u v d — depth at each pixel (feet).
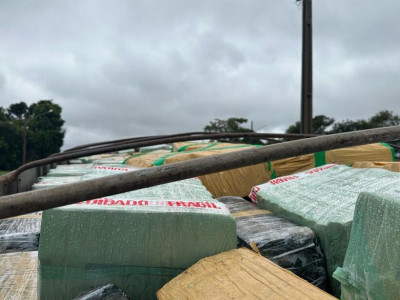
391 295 4.32
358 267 4.84
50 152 197.98
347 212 7.25
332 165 12.69
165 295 5.58
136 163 18.89
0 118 201.77
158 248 6.15
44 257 5.90
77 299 5.63
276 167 15.24
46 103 209.15
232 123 135.95
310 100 30.73
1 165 184.24
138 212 6.11
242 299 4.81
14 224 9.30
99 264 6.04
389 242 4.41
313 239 7.19
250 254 6.06
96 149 16.39
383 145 17.11
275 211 9.44
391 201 4.50
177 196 7.97
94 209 6.06
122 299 5.46
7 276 6.81
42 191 4.05
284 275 5.24
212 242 6.27
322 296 4.58
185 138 17.44
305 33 30.76
